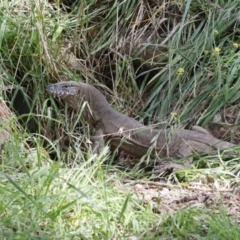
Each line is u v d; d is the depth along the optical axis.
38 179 9.17
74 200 8.43
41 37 12.58
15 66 12.64
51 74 12.65
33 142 11.27
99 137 11.82
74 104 11.98
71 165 11.12
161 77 13.09
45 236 7.79
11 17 12.93
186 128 12.57
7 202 8.54
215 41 13.49
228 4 13.73
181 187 10.31
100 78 13.67
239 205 9.38
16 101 12.48
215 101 12.45
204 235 8.24
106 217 8.41
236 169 10.77
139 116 12.93
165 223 8.55
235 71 12.69
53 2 14.11
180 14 14.04
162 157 11.64
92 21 14.03
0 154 10.40
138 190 10.09
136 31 13.89
